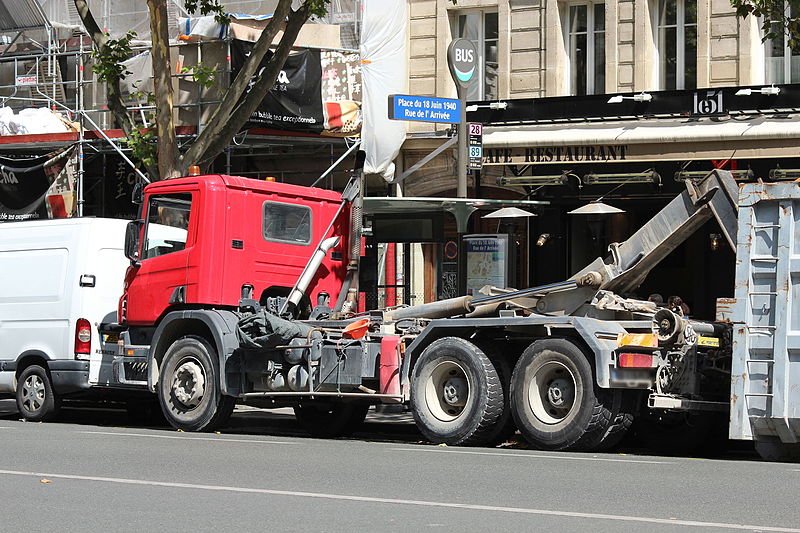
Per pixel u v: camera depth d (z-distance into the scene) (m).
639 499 13.57
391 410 26.17
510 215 34.78
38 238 29.27
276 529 11.62
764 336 19.03
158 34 32.31
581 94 41.16
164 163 32.56
